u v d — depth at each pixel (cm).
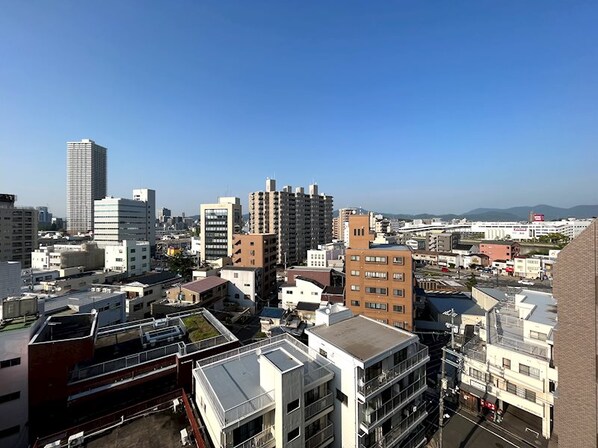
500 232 19050
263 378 1603
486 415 2597
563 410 945
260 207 10612
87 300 3494
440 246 14250
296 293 5534
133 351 2273
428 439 2306
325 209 13250
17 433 1783
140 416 1577
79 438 1370
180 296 4922
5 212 7869
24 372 1833
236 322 5044
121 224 11006
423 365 2072
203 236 9850
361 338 2003
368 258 4344
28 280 5519
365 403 1706
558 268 977
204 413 1606
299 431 1530
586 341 902
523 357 2428
